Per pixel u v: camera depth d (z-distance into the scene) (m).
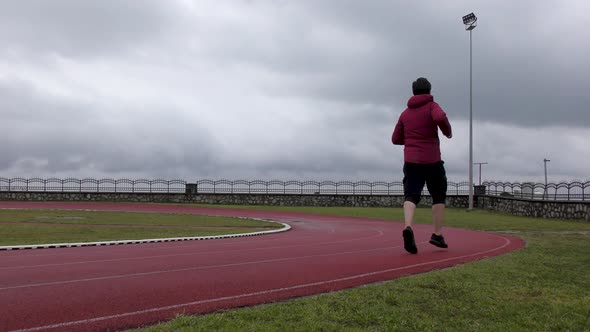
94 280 7.00
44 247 11.24
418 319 5.05
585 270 8.28
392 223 24.67
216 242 13.21
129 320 4.87
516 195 32.53
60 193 43.84
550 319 5.18
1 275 7.39
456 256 10.16
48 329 4.55
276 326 4.59
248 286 6.63
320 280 7.14
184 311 5.05
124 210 33.16
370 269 8.23
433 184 10.58
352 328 4.64
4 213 25.95
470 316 5.28
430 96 10.19
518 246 12.59
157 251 10.80
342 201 43.09
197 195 44.25
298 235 16.34
